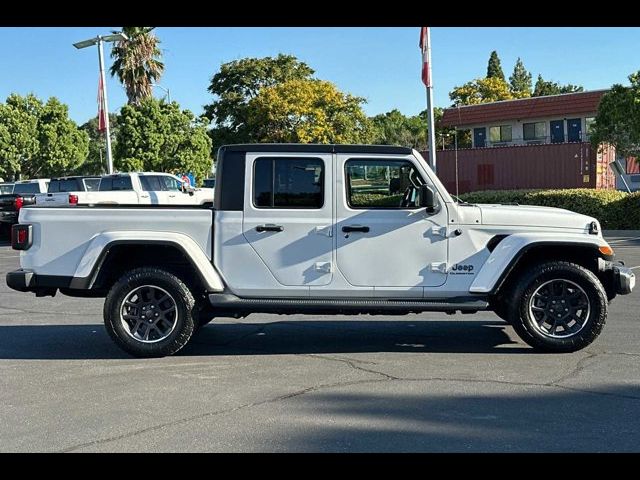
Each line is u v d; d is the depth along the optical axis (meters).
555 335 7.05
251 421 5.14
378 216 7.04
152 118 33.78
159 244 7.03
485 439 4.72
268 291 7.09
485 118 44.38
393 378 6.27
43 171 45.03
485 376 6.29
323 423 5.08
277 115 40.53
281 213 7.06
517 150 27.22
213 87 46.03
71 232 7.14
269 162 7.10
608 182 27.12
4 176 42.75
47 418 5.26
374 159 7.08
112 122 61.16
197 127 35.72
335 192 7.05
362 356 7.16
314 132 39.78
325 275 7.06
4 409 5.49
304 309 7.10
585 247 7.05
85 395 5.86
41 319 9.45
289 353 7.34
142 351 7.09
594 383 6.00
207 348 7.61
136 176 22.20
